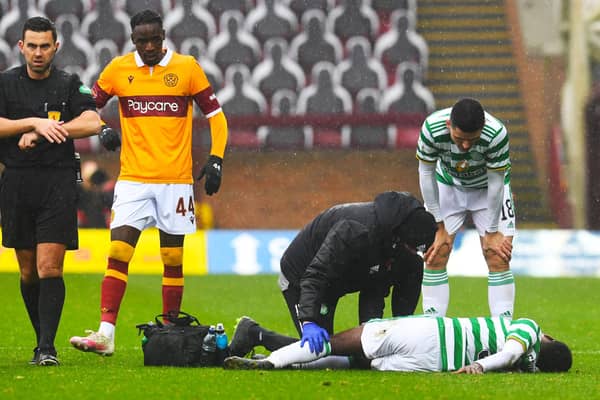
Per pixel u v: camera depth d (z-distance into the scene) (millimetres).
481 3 81000
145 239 57938
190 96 30047
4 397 20797
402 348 24203
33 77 26594
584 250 59125
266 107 76625
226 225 71375
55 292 26328
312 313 23922
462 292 51281
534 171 74125
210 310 44406
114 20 79125
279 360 24375
